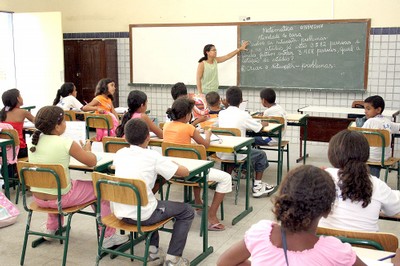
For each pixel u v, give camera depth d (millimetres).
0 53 7793
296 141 7262
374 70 6559
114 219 2789
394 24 6355
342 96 6793
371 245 1831
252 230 1441
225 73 7406
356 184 1959
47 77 7812
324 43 6754
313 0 6762
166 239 3568
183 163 3145
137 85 8094
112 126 5273
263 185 4676
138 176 2672
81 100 8195
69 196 2967
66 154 2959
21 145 4703
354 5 6535
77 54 8094
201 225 3682
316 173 1341
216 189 3734
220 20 7398
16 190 4816
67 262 3158
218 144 3717
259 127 4441
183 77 7695
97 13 8258
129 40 8008
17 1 8031
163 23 7754
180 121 3738
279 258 1347
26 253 3297
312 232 1360
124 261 3184
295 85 7039
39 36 7746
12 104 4641
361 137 2027
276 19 7027
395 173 5477
